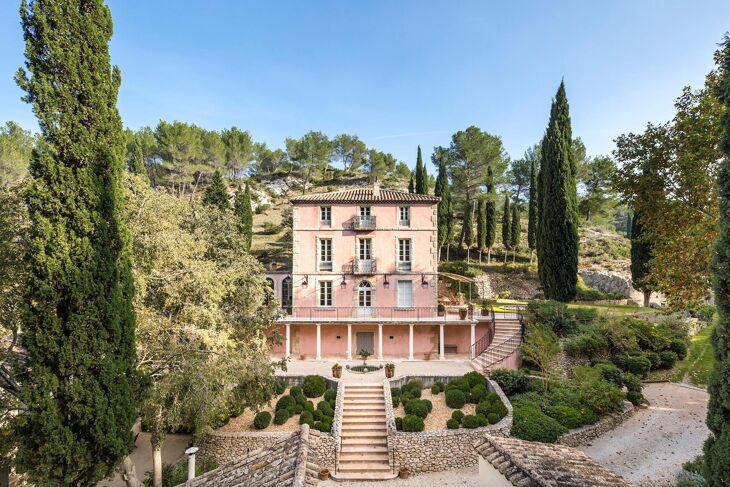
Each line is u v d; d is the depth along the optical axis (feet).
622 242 174.91
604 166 159.94
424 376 69.82
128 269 36.83
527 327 78.84
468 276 133.59
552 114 104.47
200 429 45.96
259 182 257.96
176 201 53.42
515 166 200.34
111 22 36.88
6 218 36.63
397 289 93.61
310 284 93.76
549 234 97.81
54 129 33.14
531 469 29.58
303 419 57.77
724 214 24.80
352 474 50.98
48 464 30.81
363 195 97.81
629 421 60.23
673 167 50.47
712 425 24.67
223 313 54.13
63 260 32.24
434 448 53.06
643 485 44.09
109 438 32.32
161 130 203.72
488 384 66.03
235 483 25.43
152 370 48.14
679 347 80.02
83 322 32.53
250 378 49.90
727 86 26.12
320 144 250.57
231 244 73.46
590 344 72.28
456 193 169.07
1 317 37.27
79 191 33.55
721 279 24.63
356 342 92.89
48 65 33.42
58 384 31.58
